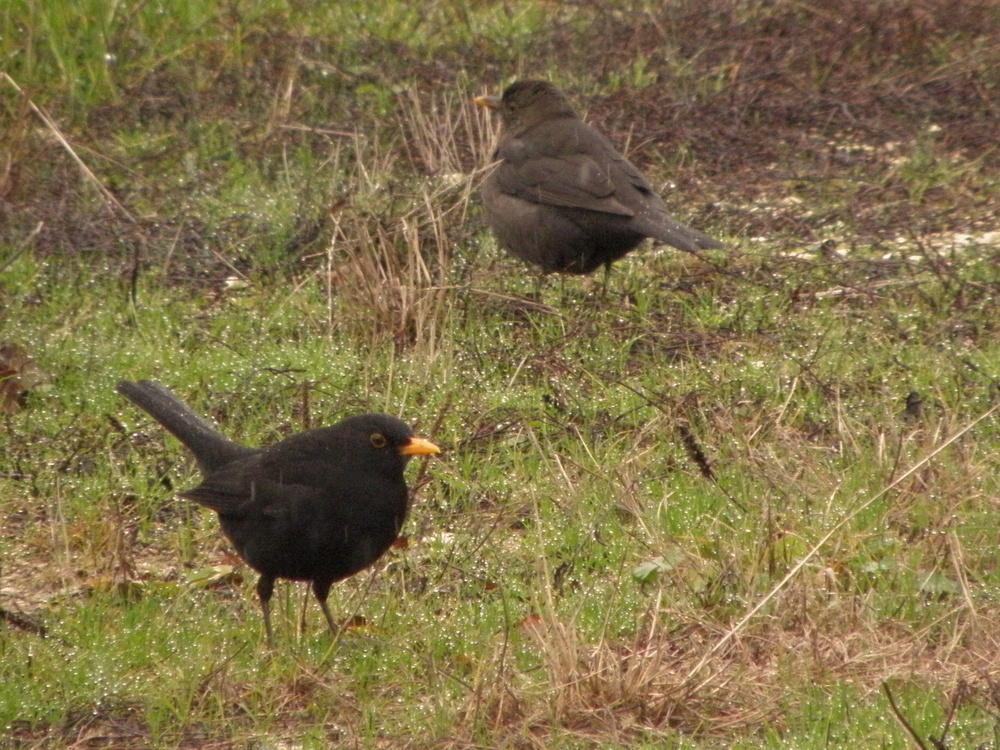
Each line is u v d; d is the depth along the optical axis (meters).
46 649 8.07
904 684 7.77
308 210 14.96
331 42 20.52
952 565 9.03
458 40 21.05
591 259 13.95
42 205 15.13
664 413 10.73
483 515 9.69
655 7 21.72
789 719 7.49
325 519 8.01
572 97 18.89
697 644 8.30
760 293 13.57
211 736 7.49
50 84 18.34
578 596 8.63
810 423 10.95
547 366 11.83
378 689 7.90
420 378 11.47
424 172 15.89
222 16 20.44
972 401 11.19
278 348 12.20
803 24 20.97
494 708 7.52
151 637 8.23
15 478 10.15
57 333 12.24
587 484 9.87
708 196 16.45
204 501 8.26
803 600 8.34
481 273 13.72
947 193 16.45
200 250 14.50
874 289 13.62
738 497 9.75
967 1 21.09
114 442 10.62
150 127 17.69
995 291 13.43
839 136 18.45
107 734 7.50
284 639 8.38
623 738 7.42
